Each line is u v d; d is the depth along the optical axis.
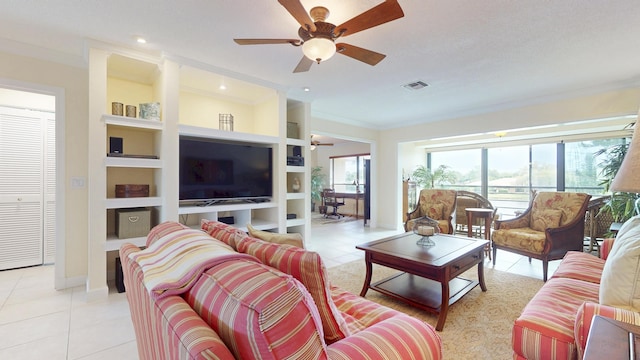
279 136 3.96
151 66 3.04
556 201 3.51
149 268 1.07
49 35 2.50
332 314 1.04
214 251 1.02
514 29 2.38
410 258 2.30
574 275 1.90
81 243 2.94
